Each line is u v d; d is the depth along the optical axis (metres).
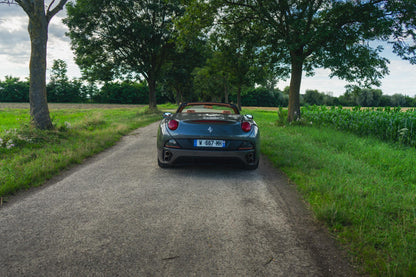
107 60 20.88
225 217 2.30
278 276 1.51
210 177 3.58
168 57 23.50
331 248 1.82
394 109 9.45
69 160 4.30
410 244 1.80
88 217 2.25
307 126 10.82
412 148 6.20
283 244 1.86
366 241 1.86
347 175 3.53
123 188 3.05
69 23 18.31
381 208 2.43
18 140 5.54
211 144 3.46
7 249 1.73
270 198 2.79
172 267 1.56
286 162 4.27
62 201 2.63
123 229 2.04
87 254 1.68
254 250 1.78
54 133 6.76
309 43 10.72
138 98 90.88
